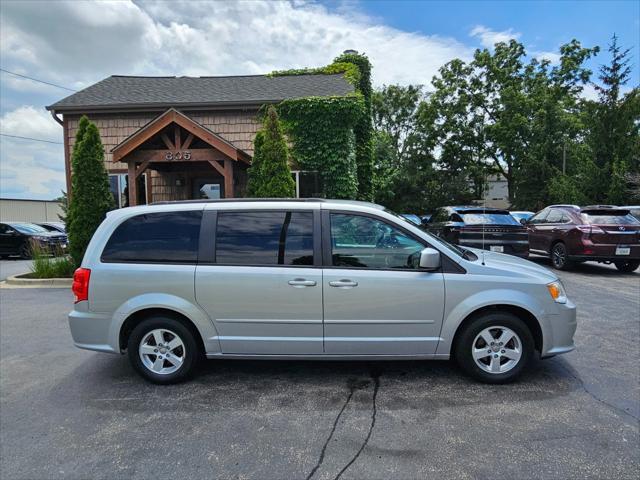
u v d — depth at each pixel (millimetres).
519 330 3672
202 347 3973
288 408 3340
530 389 3613
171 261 3756
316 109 12562
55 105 12930
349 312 3639
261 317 3676
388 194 30359
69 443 2893
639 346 4695
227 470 2566
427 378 3875
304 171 12719
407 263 3701
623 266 10102
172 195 13469
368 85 17672
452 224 9859
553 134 27953
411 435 2918
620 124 17922
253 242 3754
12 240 16469
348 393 3592
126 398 3570
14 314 6562
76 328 3795
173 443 2873
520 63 30750
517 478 2449
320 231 3736
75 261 9703
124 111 13047
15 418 3252
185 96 13578
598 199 18125
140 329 3783
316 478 2479
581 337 5016
